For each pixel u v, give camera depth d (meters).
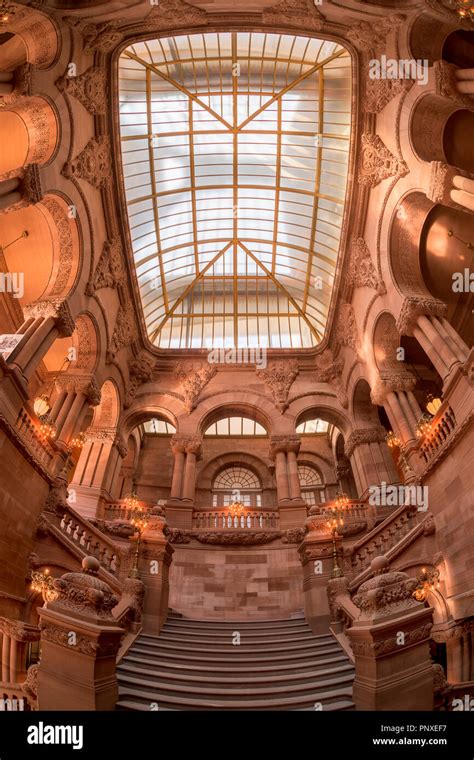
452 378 11.38
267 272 23.88
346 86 15.98
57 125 12.44
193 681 8.13
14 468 11.07
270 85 16.73
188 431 20.52
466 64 12.94
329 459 26.36
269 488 24.86
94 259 15.71
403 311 13.90
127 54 15.02
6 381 10.88
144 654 9.32
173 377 22.25
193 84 16.73
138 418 21.45
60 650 5.89
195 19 13.09
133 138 17.30
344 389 21.14
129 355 21.12
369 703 5.59
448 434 12.05
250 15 13.02
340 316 20.36
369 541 13.66
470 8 9.88
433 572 10.73
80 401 15.76
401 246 15.16
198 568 16.72
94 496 17.77
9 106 11.63
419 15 11.91
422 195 13.56
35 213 14.61
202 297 24.88
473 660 9.66
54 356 19.88
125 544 16.41
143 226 20.20
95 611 6.13
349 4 12.16
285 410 21.12
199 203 20.88
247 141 18.45
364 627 5.70
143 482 24.83
